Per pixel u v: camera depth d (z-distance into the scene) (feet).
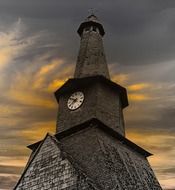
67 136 67.05
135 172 63.16
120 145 67.36
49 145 60.29
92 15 90.74
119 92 75.56
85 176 52.65
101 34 89.51
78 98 71.46
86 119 66.95
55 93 75.41
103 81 72.95
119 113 71.67
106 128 65.72
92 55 81.25
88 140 63.10
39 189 54.95
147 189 61.67
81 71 77.51
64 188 52.75
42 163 58.23
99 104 68.95
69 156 58.75
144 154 73.31
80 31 89.86
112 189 53.42
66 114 70.49
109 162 58.59
